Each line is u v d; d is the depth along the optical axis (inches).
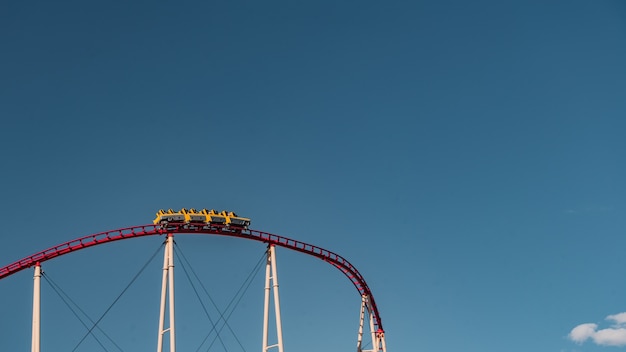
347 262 3892.7
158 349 3371.1
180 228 3454.7
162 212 3469.5
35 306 3196.4
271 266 3661.4
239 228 3560.5
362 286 4030.5
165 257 3432.6
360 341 4042.8
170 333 3302.2
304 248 3752.5
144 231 3415.4
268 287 3646.7
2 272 3216.0
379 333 4131.4
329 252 3831.2
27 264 3233.3
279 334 3582.7
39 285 3223.4
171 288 3361.2
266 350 3597.4
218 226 3518.7
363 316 4074.8
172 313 3334.2
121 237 3371.1
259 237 3629.4
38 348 3152.1
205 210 3506.4
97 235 3329.2
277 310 3609.7
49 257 3257.9
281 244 3686.0
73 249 3297.2
